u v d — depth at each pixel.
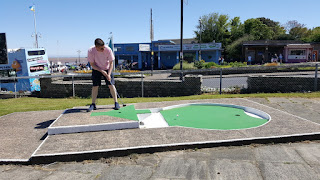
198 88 10.53
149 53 45.97
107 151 3.55
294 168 3.04
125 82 11.26
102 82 11.34
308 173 2.90
